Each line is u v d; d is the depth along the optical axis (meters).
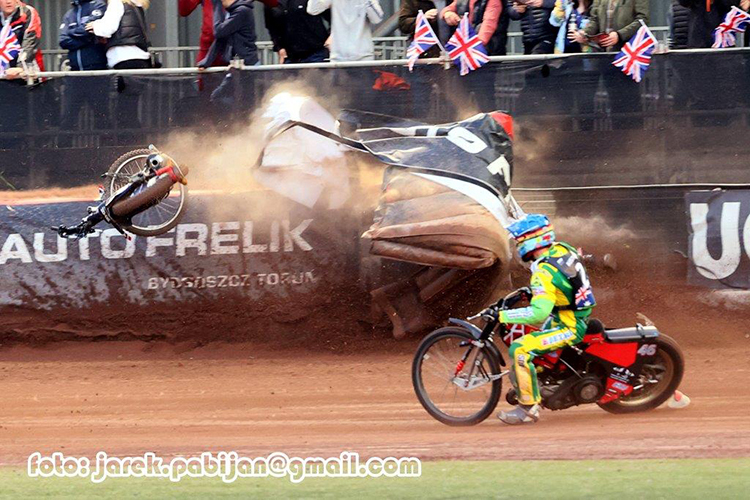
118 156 23.14
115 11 23.75
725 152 22.78
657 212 22.91
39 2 31.48
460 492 11.77
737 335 22.88
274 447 14.82
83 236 21.66
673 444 14.05
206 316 23.48
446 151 22.25
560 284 15.78
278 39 24.69
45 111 23.16
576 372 16.30
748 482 11.78
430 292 22.73
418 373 16.75
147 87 23.08
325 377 21.23
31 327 23.58
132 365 22.66
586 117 22.86
